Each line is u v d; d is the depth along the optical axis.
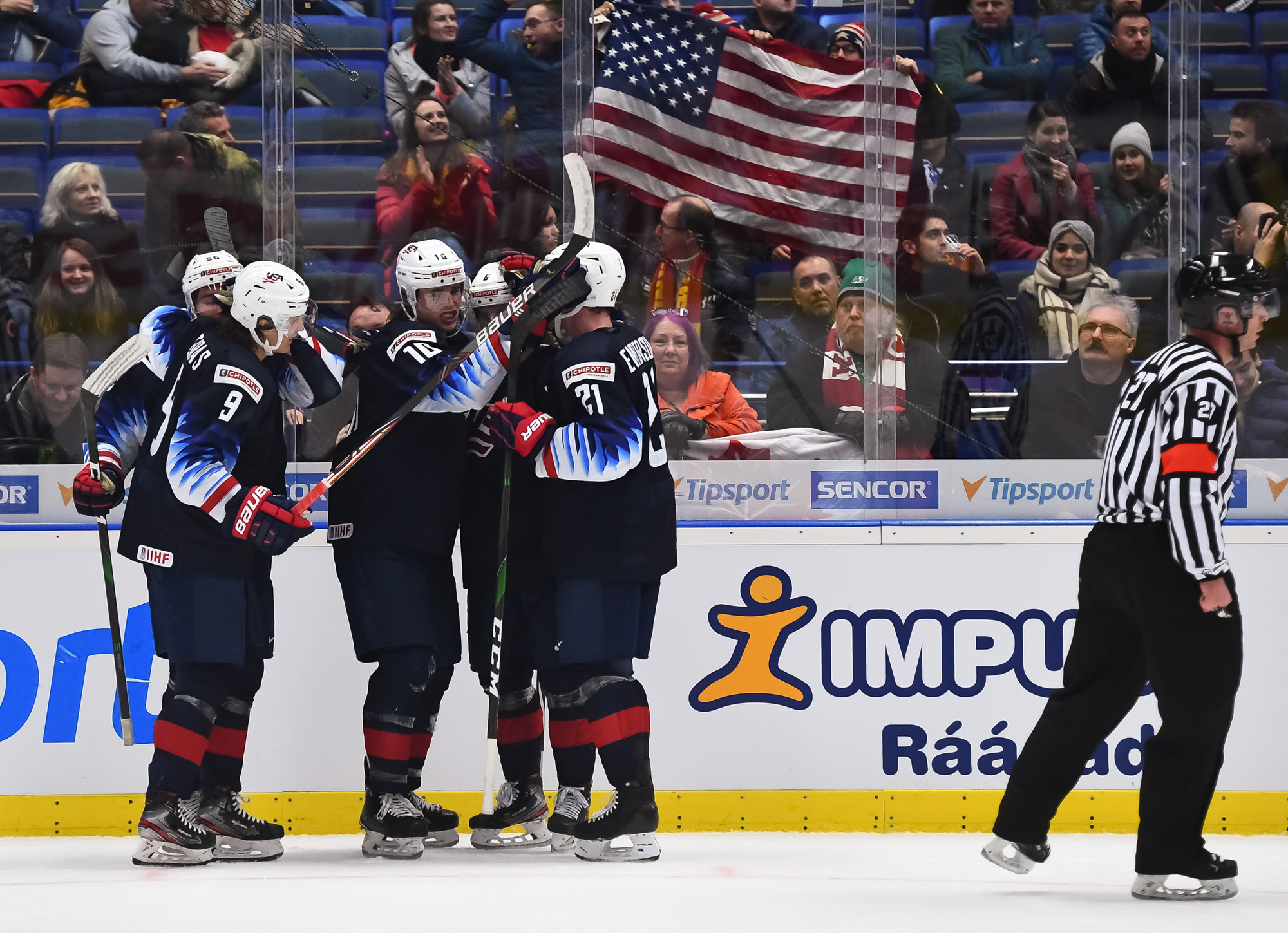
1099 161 19.11
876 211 19.06
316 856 15.83
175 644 14.61
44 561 17.97
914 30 19.20
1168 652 12.63
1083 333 18.98
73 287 18.88
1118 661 13.23
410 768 16.52
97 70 18.92
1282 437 18.66
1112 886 13.63
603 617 14.82
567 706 16.12
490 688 15.30
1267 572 18.03
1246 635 17.95
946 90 19.14
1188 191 19.14
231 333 15.27
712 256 19.14
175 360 15.43
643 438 15.09
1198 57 19.12
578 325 15.49
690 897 12.67
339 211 19.11
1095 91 19.14
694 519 18.77
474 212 19.11
